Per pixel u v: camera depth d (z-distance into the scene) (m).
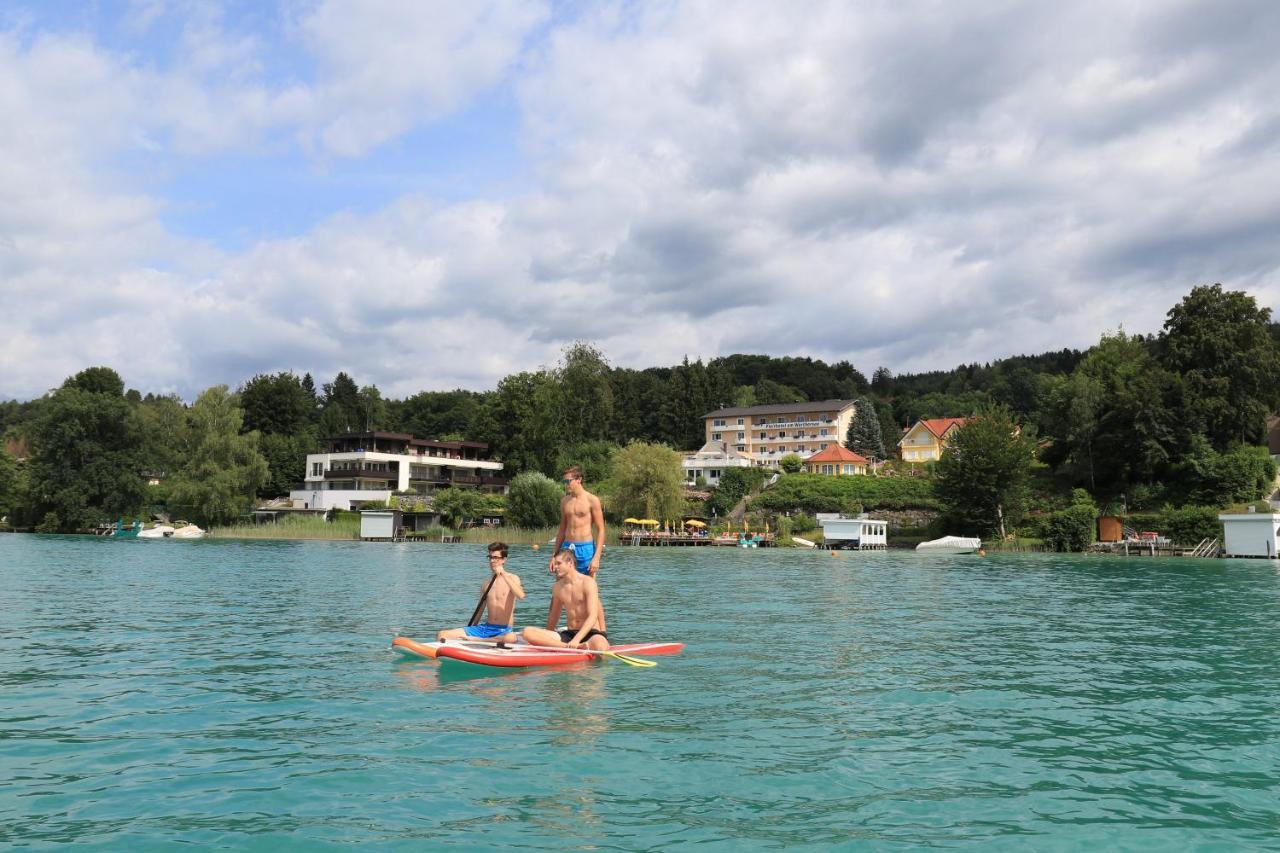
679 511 75.88
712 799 5.66
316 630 14.33
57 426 73.12
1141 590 25.02
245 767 6.33
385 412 150.88
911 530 73.81
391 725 7.64
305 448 114.00
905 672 10.56
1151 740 7.30
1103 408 75.69
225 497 75.88
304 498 95.00
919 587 25.89
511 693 9.10
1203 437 69.12
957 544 61.84
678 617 16.91
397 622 15.51
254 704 8.50
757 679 9.98
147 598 19.92
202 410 77.12
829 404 125.06
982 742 7.19
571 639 11.97
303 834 4.98
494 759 6.57
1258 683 10.00
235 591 21.97
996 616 17.48
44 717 7.92
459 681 9.77
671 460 76.12
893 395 198.62
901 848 4.83
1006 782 6.09
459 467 103.00
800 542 70.12
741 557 50.09
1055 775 6.27
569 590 12.06
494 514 78.75
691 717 8.01
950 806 5.56
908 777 6.18
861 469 97.31
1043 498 74.00
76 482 72.38
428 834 5.00
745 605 19.55
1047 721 7.99
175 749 6.83
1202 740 7.31
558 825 5.15
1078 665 11.24
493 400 115.25
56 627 14.63
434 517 80.69
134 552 43.75
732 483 86.19
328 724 7.68
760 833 5.05
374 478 95.44
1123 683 9.95
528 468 101.50
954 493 67.06
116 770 6.25
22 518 80.38
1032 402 160.75
